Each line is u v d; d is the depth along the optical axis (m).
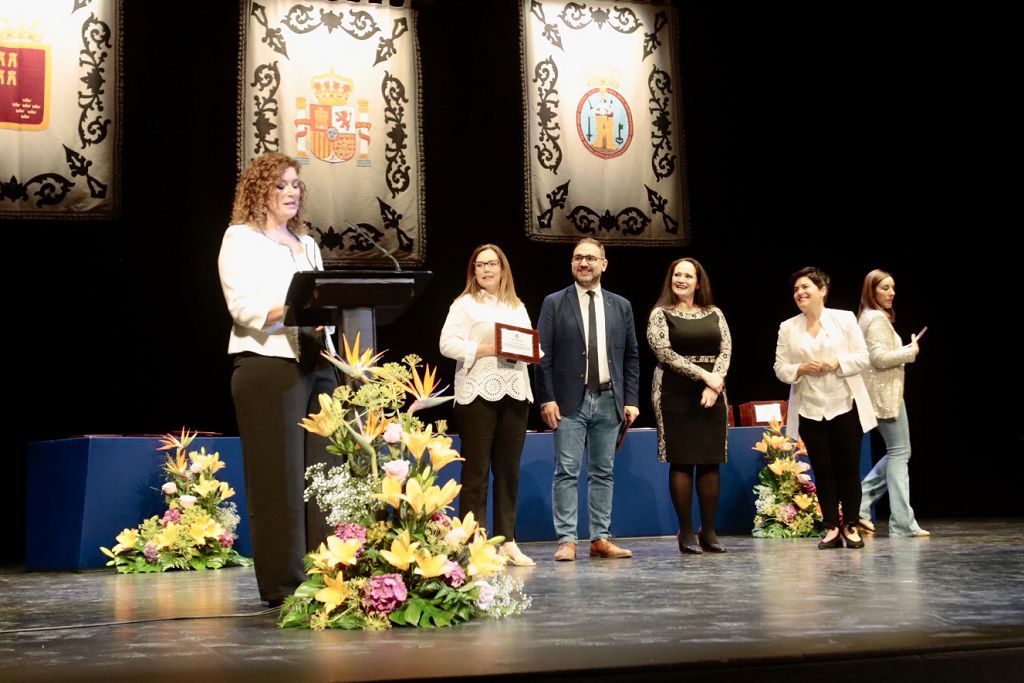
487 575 2.67
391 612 2.46
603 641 2.16
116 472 5.07
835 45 8.70
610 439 4.72
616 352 4.73
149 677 1.89
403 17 6.73
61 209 6.00
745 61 8.95
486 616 2.58
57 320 8.23
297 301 2.61
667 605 2.77
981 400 8.61
